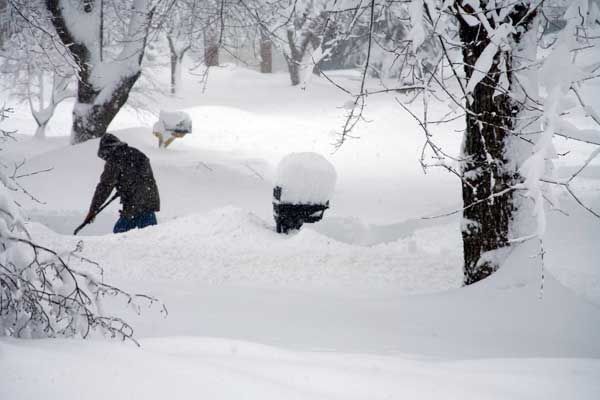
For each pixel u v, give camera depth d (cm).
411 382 409
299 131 4281
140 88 4209
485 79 918
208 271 1170
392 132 3988
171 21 1984
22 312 521
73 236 1427
